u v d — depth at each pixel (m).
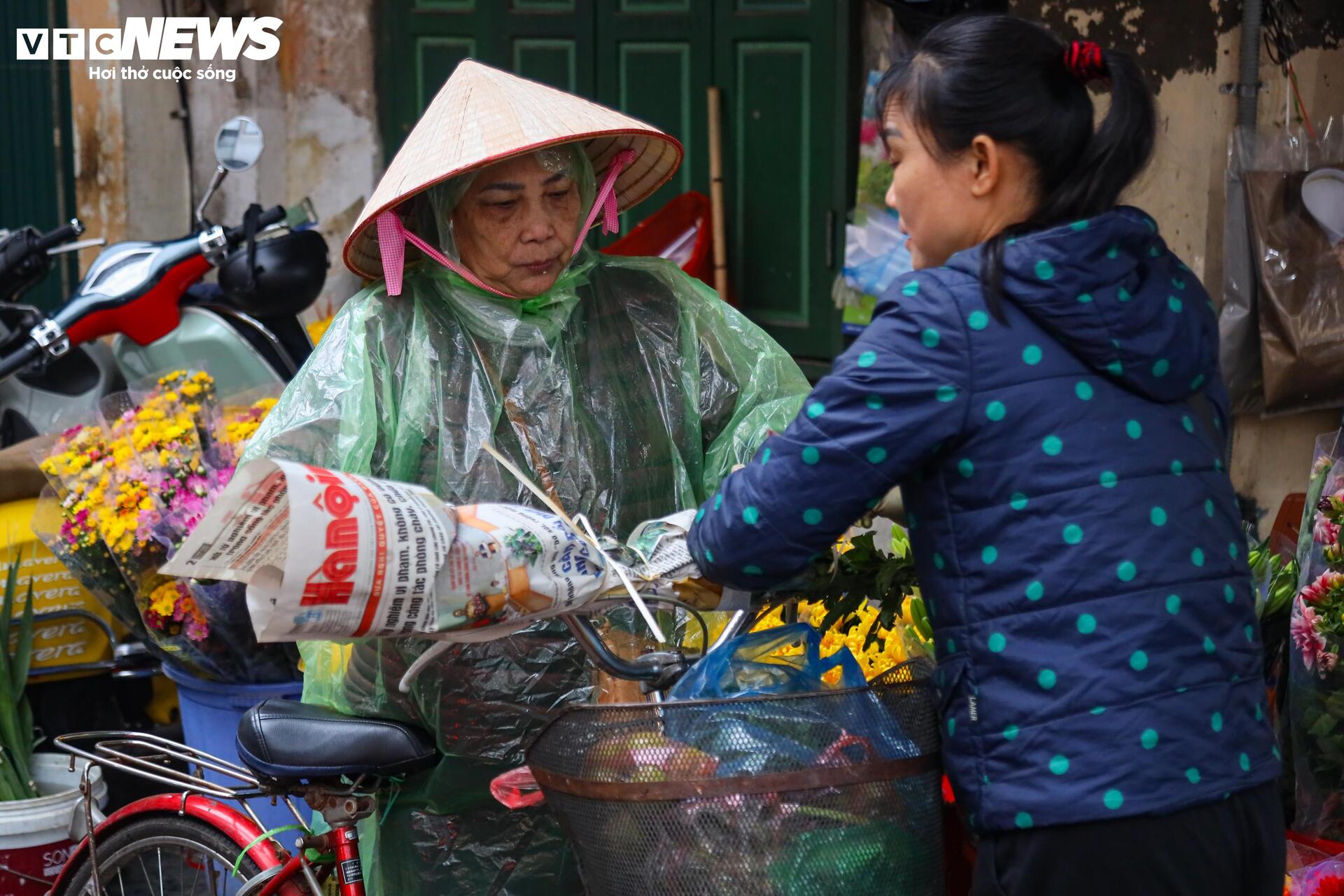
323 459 2.52
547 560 2.11
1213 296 3.91
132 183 6.28
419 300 2.64
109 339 5.34
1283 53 3.81
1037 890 1.87
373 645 2.64
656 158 2.82
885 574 2.35
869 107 4.58
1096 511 1.85
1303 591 2.83
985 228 1.97
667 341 2.82
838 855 1.94
